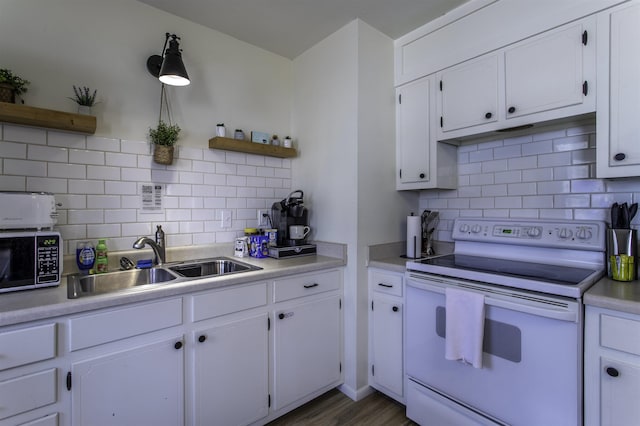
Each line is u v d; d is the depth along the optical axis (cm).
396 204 228
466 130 190
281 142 253
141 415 130
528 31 163
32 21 156
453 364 157
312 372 190
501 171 203
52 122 148
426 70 209
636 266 143
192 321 143
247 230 221
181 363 140
